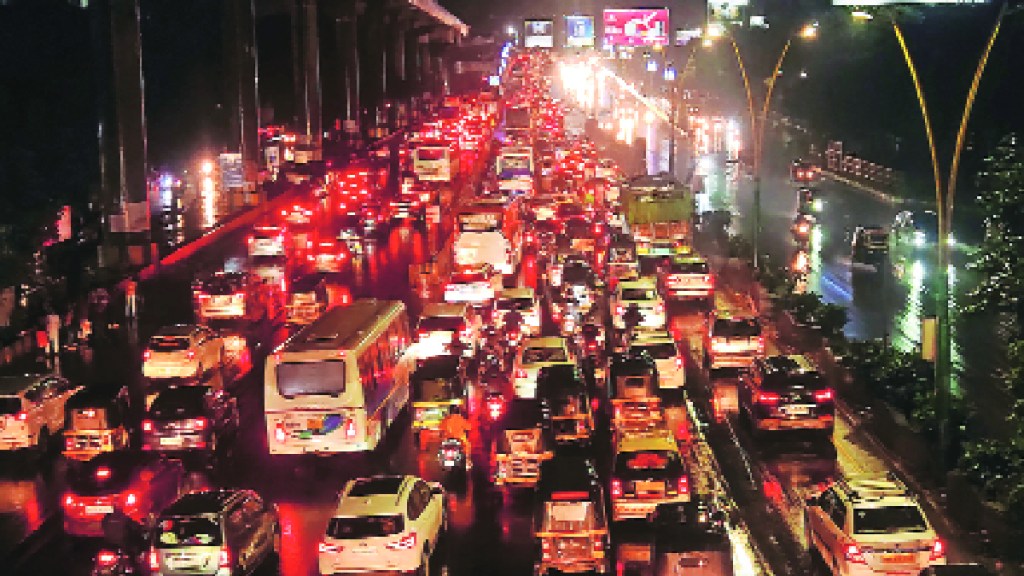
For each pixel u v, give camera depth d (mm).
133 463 27078
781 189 99188
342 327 33094
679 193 62781
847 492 22562
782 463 30719
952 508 26750
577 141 114688
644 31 147750
